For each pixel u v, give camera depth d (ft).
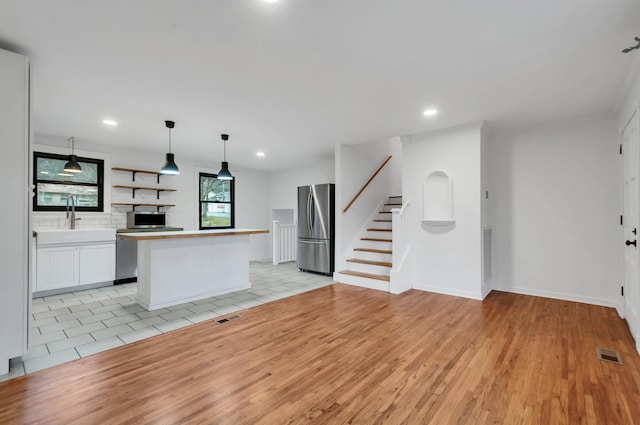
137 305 12.35
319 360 7.68
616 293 11.69
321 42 6.88
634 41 6.72
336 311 11.57
